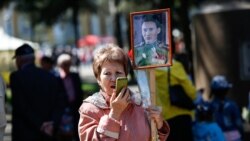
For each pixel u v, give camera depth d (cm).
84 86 2800
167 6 1922
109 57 474
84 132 471
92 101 475
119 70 476
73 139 1203
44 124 918
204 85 1366
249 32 1309
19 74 923
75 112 1207
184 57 990
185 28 1912
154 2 2606
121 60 476
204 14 1360
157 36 514
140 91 505
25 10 4131
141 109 485
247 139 1096
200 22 1375
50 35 7712
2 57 2619
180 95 868
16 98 922
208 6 1369
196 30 1395
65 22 5028
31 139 914
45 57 1422
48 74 937
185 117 881
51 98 929
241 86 1305
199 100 1027
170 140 880
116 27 3597
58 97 942
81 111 478
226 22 1322
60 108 943
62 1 3866
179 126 879
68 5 3853
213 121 941
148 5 2927
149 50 514
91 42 6650
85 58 6594
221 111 961
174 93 868
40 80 926
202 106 912
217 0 1359
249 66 1309
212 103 971
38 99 920
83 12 5175
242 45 1311
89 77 4444
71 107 1204
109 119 461
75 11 3631
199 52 1384
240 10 1311
